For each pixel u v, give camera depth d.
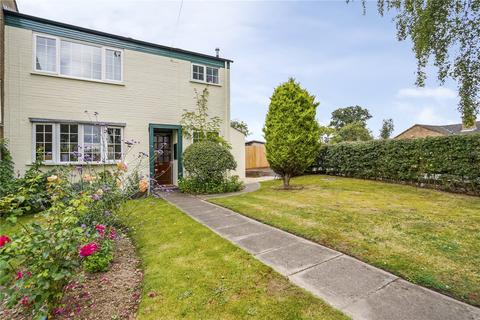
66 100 7.81
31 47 7.32
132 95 8.93
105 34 8.38
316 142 9.34
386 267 3.02
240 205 6.49
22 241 2.06
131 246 4.06
